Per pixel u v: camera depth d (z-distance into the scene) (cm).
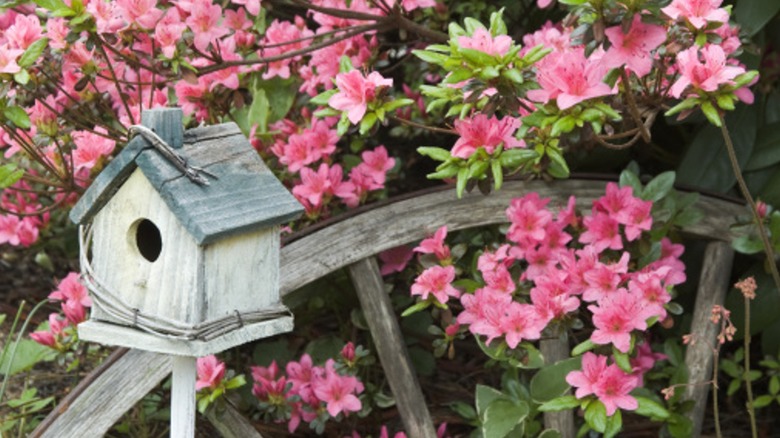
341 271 360
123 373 290
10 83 280
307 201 338
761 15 333
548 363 320
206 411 303
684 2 255
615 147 282
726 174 357
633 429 356
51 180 343
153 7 288
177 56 295
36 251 409
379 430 358
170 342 231
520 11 402
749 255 379
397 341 322
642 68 245
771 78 364
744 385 386
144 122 231
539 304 291
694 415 328
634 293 285
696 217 329
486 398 316
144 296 235
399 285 381
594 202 317
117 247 238
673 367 336
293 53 327
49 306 421
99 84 321
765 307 348
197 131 240
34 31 288
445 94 275
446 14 368
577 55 260
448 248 314
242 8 328
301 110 372
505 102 260
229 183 235
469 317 302
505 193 329
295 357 379
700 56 279
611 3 240
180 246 228
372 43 349
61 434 285
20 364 354
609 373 277
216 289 231
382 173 346
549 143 277
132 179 232
